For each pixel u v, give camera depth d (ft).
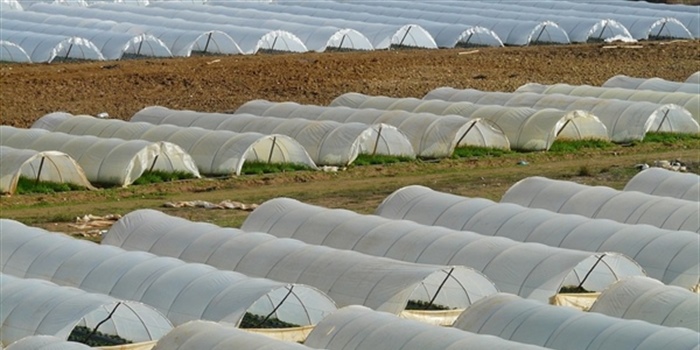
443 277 120.37
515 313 103.81
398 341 96.84
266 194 169.89
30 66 259.39
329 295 116.37
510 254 123.13
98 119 197.77
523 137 203.41
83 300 107.14
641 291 110.93
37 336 96.78
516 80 264.11
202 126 201.46
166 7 349.82
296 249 123.44
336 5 366.02
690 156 200.75
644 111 212.02
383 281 114.93
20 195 164.04
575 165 192.75
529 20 340.18
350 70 262.88
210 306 110.73
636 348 95.30
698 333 96.58
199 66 261.03
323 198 167.63
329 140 190.29
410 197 146.51
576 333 99.19
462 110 211.82
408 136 198.18
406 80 258.78
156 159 177.47
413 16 345.10
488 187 176.04
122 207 160.35
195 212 158.51
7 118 213.46
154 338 109.81
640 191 157.38
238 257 124.06
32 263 122.01
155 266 117.60
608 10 375.04
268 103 217.97
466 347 93.71
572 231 132.67
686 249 125.80
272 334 111.14
